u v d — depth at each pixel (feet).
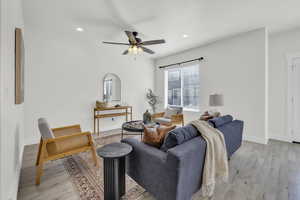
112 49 15.99
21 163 8.07
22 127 9.58
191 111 16.19
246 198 5.44
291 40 11.48
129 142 6.18
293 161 8.31
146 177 5.33
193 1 7.80
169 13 8.98
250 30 11.46
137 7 8.32
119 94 16.89
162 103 19.54
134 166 5.90
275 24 10.50
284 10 8.71
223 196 5.57
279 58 12.03
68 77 13.16
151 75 20.13
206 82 14.60
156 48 15.70
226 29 11.24
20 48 6.41
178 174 4.20
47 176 6.91
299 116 11.32
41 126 6.53
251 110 11.71
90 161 8.45
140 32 11.69
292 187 6.04
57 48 12.49
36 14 9.08
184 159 4.33
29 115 11.27
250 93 11.74
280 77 12.03
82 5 8.13
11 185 4.75
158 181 4.82
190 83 16.67
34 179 6.68
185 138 5.21
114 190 5.13
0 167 3.52
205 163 5.38
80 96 13.93
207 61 14.48
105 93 15.64
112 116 15.44
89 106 14.52
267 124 11.55
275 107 12.29
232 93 12.74
